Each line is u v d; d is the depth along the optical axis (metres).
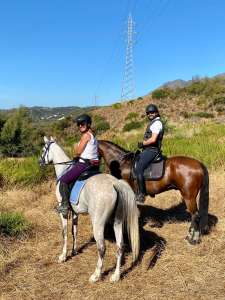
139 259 4.57
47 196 7.11
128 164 5.16
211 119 23.62
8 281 4.14
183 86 36.81
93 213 3.89
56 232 5.43
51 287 4.02
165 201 6.67
